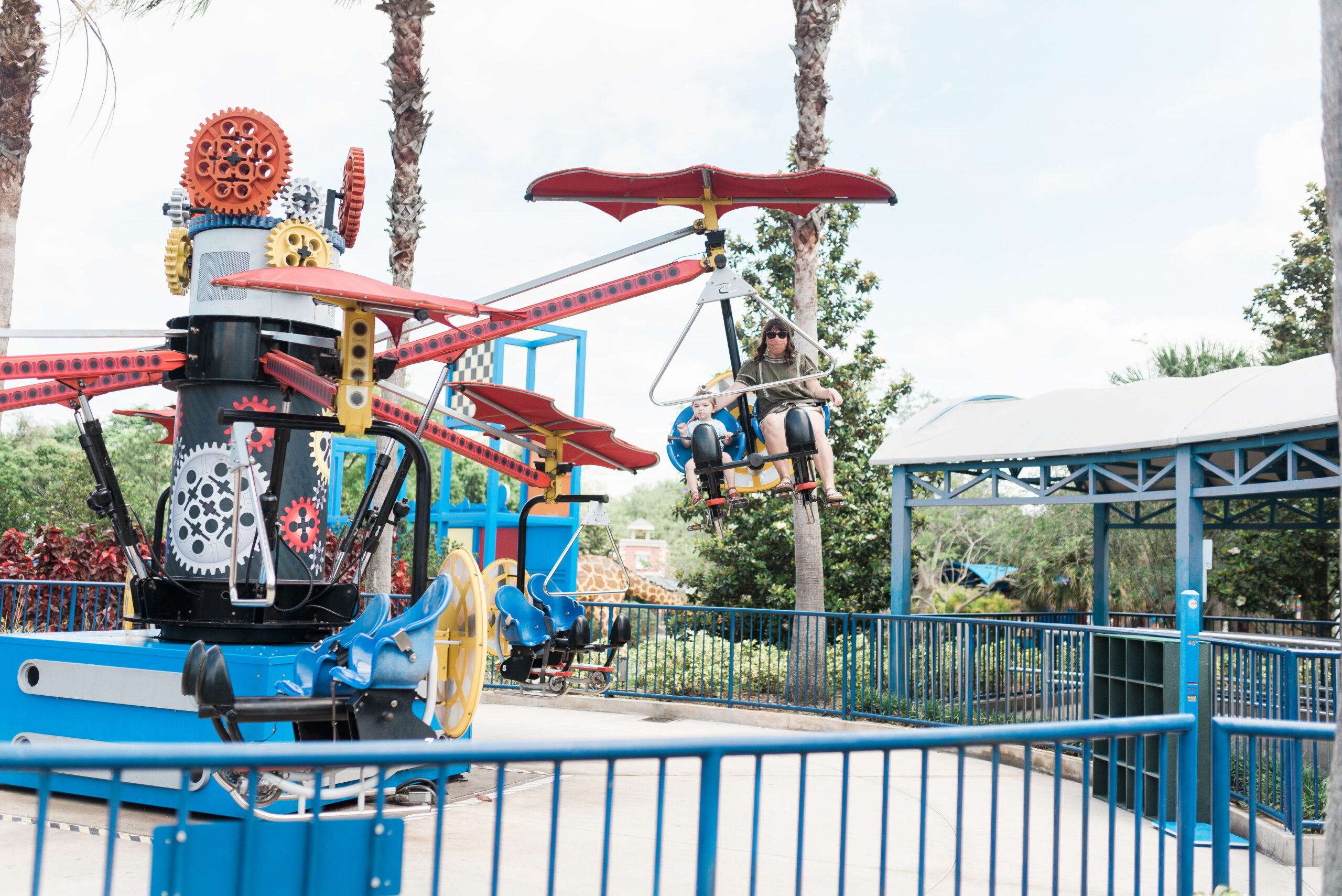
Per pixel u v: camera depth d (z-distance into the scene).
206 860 2.31
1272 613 18.91
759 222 21.62
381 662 5.67
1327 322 22.00
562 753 2.56
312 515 7.58
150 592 7.17
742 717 11.90
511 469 8.93
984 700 10.55
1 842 6.01
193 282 7.46
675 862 6.05
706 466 7.12
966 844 6.78
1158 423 11.80
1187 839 3.52
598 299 7.12
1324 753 7.08
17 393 7.59
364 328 5.80
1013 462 13.45
